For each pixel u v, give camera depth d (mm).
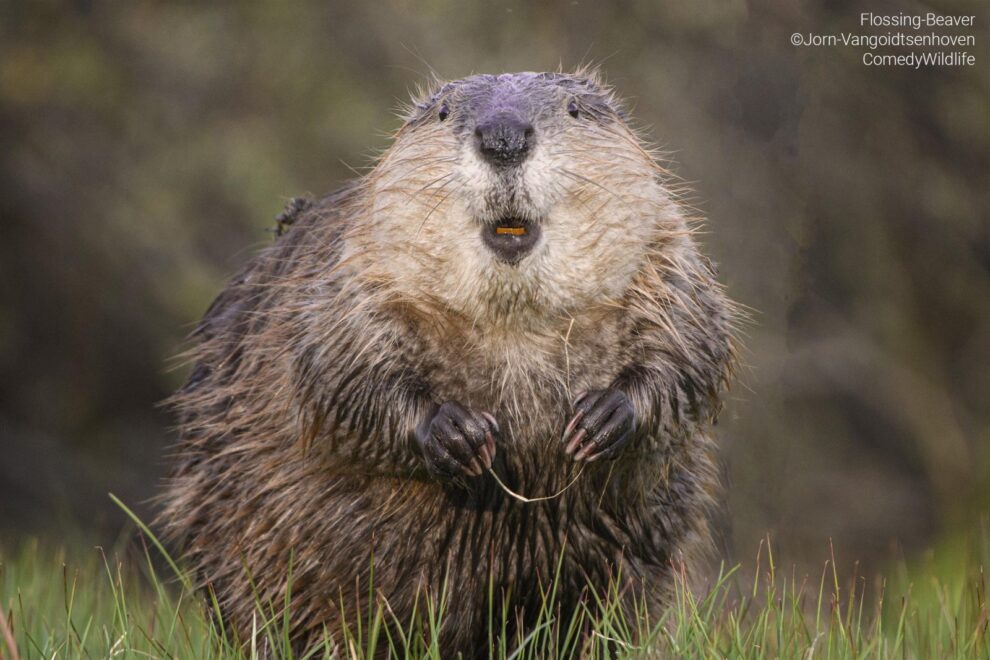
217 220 19031
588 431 6453
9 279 20000
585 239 6406
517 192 6234
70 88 18500
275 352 7406
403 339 6730
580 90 7027
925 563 10461
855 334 20688
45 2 18516
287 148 18609
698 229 7289
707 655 6387
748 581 9211
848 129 19469
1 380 20250
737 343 7336
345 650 7109
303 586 7195
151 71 18875
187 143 18766
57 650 6609
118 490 19578
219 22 18750
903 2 17359
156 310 20188
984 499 18016
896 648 6652
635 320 6734
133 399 20750
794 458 14547
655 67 14469
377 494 7008
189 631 7434
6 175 19391
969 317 21531
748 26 13211
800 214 12766
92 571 8664
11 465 19156
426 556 7023
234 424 7531
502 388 6758
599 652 6762
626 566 7152
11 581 8602
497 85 6773
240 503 7480
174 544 8383
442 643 7121
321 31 18609
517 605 7113
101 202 19219
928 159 20172
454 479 6621
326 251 7387
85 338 20359
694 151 13359
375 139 18203
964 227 20828
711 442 7504
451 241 6398
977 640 6770
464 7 17203
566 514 6996
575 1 15492
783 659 6480
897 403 20891
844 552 17469
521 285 6418
